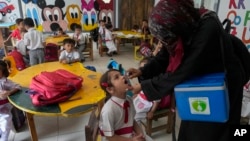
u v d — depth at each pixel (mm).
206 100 835
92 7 6527
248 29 2094
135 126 1357
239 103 967
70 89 1661
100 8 6605
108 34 5312
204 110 859
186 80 875
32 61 3533
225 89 811
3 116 1903
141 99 1956
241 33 2188
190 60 818
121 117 1224
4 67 1871
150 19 839
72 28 6551
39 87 1615
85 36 5121
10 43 4832
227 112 841
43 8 6191
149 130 2039
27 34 3418
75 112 1448
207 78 875
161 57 1170
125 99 1244
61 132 2223
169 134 2164
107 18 6781
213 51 846
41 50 3559
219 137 982
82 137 2141
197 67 836
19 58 2928
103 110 1194
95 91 1766
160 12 788
